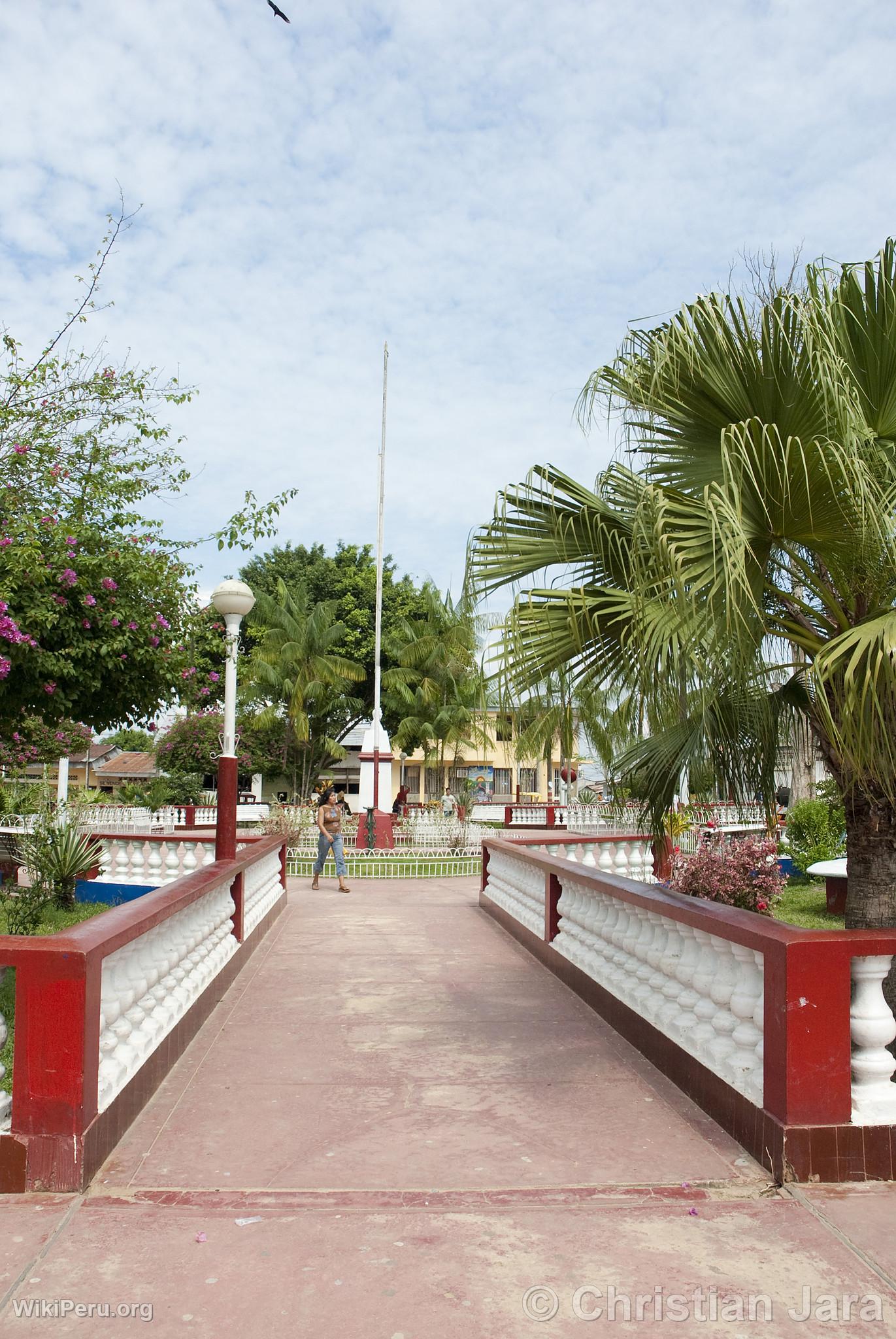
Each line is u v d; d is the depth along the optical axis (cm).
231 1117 423
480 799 4419
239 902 778
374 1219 315
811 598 498
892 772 437
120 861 1357
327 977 744
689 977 449
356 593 4541
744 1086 385
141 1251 290
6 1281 272
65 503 842
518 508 514
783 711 501
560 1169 361
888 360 447
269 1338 245
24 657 729
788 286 430
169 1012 493
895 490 411
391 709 4241
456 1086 468
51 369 873
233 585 845
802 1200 328
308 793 4266
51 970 339
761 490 414
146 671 825
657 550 389
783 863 1756
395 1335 246
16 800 2006
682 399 452
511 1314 256
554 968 754
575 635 441
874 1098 354
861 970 357
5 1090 371
